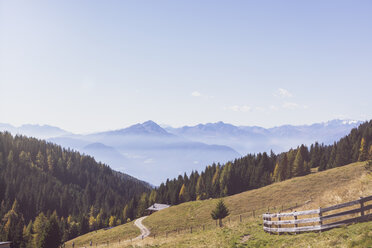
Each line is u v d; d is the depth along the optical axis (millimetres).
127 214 170125
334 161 127438
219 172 158000
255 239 23250
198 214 80875
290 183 86375
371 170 38312
